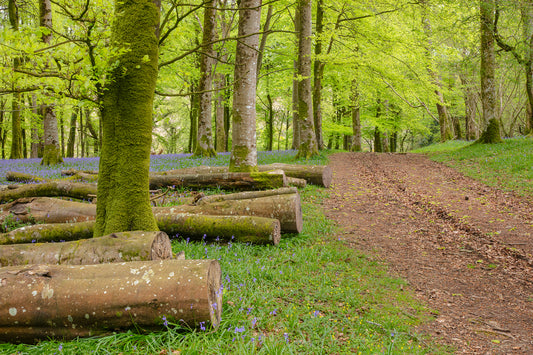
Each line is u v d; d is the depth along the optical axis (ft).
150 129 16.87
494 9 55.93
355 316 15.06
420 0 55.42
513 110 104.78
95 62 14.48
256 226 22.13
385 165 60.90
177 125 151.02
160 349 10.86
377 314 15.38
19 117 77.87
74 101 15.33
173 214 22.88
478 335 14.01
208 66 58.54
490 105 61.05
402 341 13.30
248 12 33.78
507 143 58.23
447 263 22.03
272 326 13.19
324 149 79.20
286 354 11.05
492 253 22.94
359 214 33.27
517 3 52.75
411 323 14.89
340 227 29.07
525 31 58.49
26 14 69.26
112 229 15.98
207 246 21.44
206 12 56.44
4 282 11.41
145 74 16.30
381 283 18.98
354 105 94.12
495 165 47.34
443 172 51.08
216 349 10.82
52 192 29.09
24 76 14.06
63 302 11.18
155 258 15.03
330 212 33.40
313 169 42.04
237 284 16.17
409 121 123.03
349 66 66.54
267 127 152.66
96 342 11.16
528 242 24.02
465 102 101.19
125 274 11.91
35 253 14.90
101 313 11.25
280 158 60.13
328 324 13.60
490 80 60.34
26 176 36.22
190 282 11.52
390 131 124.98
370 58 61.87
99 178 16.61
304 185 39.68
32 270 11.80
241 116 35.17
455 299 17.33
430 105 103.65
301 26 57.41
